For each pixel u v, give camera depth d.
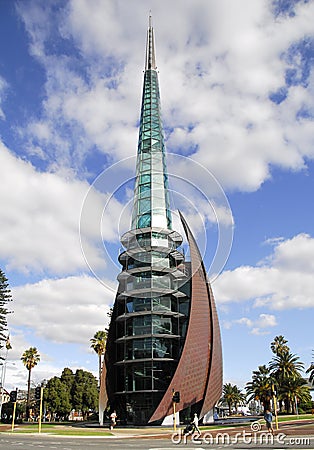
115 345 56.50
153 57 74.81
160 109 68.50
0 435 37.22
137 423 49.97
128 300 55.03
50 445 24.03
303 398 79.00
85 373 97.00
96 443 26.06
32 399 106.50
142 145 62.78
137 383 51.31
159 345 52.28
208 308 58.19
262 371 88.69
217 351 59.41
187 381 50.91
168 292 53.44
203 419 52.75
